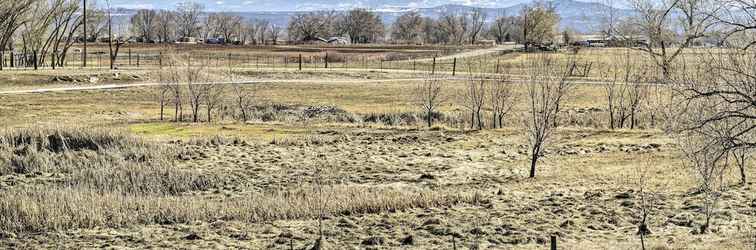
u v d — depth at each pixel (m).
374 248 19.05
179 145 38.41
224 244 19.98
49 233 21.58
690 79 19.62
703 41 19.48
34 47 86.19
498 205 25.09
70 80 67.62
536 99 33.91
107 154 34.72
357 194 26.50
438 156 37.28
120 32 148.00
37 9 84.00
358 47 160.50
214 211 24.03
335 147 39.72
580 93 60.66
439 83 58.38
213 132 44.72
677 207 23.91
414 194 26.52
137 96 62.41
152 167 32.66
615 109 52.12
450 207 25.02
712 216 22.09
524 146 39.75
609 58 88.06
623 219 22.44
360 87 68.94
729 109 17.11
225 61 95.19
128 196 26.36
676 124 18.77
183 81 51.53
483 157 36.84
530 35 138.00
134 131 44.53
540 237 19.98
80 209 23.52
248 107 56.62
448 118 51.69
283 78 74.44
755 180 27.52
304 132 45.22
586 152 37.34
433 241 19.83
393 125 49.28
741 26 17.12
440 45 182.00
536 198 26.45
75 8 86.19
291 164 34.75
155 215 23.52
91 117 51.53
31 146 34.78
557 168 33.50
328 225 22.25
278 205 24.47
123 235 21.28
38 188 28.34
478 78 61.47
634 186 28.20
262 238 20.72
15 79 65.56
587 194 26.91
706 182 19.83
